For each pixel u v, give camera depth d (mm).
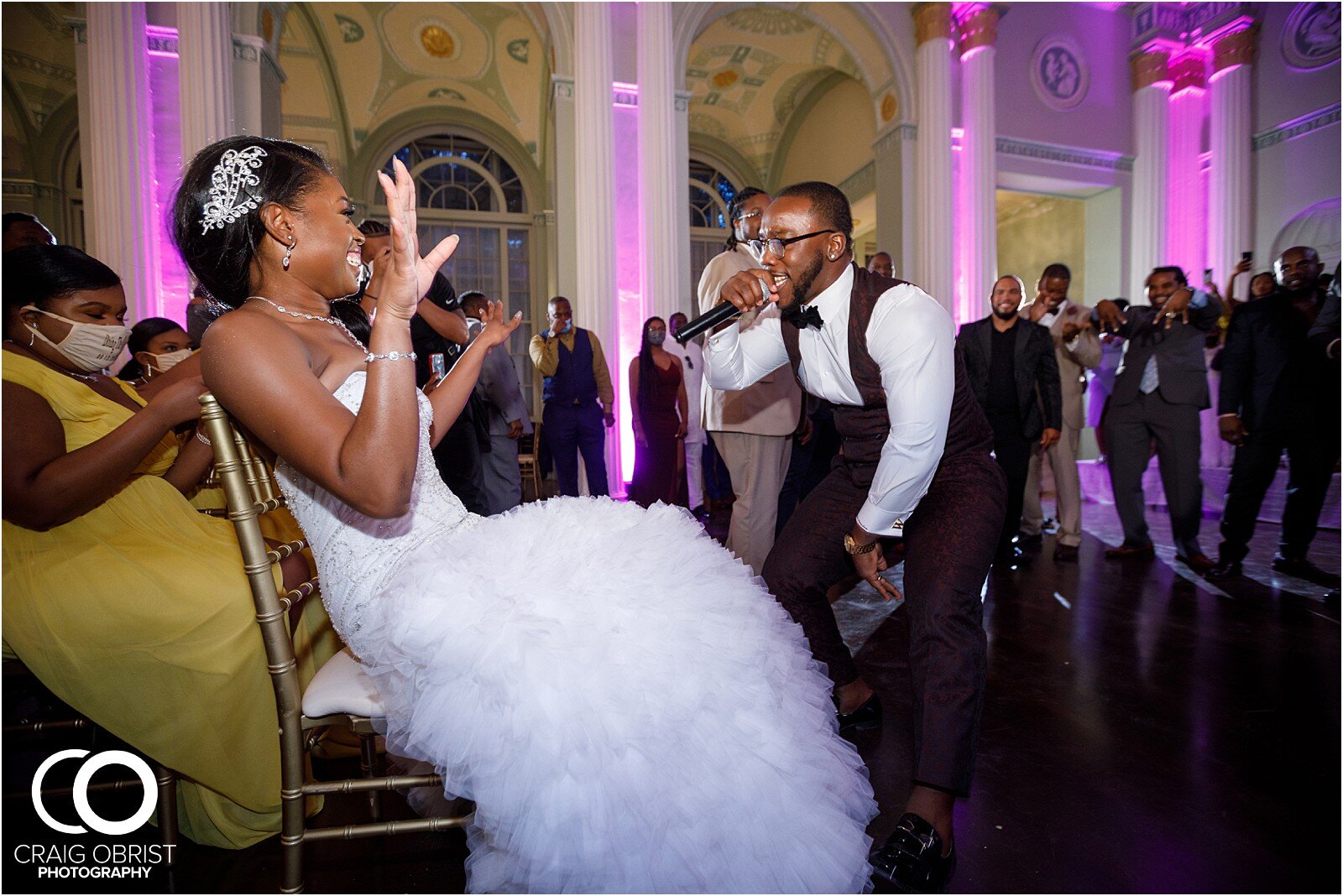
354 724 1173
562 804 941
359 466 925
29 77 9117
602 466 5355
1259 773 1711
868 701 1968
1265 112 9188
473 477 3035
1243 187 9234
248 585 1342
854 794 1162
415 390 966
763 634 1135
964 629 1404
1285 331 3352
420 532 1161
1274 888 1303
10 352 1348
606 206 6926
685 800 962
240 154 1083
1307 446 3432
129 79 5680
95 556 1316
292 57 9617
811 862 1031
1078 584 3465
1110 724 1975
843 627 2877
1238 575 3545
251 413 977
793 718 1114
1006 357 3828
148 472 1688
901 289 1520
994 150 8484
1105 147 9594
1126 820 1528
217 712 1306
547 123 10672
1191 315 3863
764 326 1920
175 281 5844
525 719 939
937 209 8242
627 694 956
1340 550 4000
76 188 9859
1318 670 2324
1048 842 1453
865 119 10383
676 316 5941
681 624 1043
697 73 10711
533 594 1028
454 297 2930
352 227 1155
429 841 1475
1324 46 8602
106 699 1278
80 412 1393
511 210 11484
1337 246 8492
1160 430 3783
